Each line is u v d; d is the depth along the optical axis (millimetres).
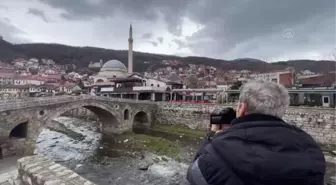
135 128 41656
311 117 26984
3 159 19188
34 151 22766
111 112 33812
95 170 19203
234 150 1604
